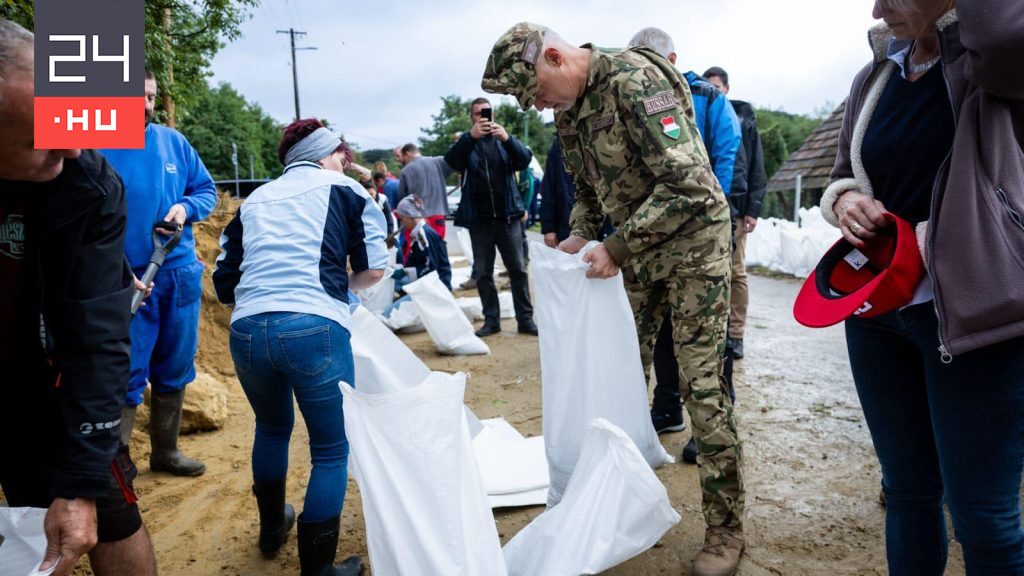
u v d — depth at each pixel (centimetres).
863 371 185
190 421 404
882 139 174
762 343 589
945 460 163
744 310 531
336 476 241
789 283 911
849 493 305
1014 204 147
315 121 273
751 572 248
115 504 178
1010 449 155
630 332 246
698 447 246
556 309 249
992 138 150
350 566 252
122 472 180
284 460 264
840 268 188
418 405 192
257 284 238
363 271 262
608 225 421
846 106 192
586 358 246
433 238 730
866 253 183
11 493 176
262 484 262
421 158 809
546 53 230
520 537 224
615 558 212
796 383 468
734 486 244
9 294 156
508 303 740
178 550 280
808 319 174
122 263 166
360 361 286
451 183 2048
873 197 181
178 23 1062
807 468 332
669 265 242
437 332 576
